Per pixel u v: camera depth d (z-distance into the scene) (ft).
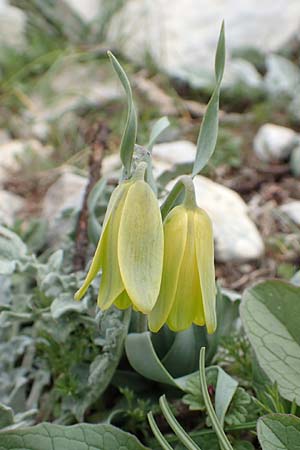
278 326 0.89
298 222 1.40
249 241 1.31
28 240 1.25
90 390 0.93
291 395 0.83
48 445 0.78
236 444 0.86
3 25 2.07
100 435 0.80
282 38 2.04
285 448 0.75
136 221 0.69
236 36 2.05
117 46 2.06
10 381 0.97
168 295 0.71
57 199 1.36
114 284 0.70
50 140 1.71
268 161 1.60
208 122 0.75
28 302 0.98
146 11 2.09
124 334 0.88
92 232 0.98
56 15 2.14
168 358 0.91
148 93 1.86
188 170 1.08
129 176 0.74
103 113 1.80
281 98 1.83
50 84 1.90
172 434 0.91
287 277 1.23
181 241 0.70
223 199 1.36
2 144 1.72
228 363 0.98
